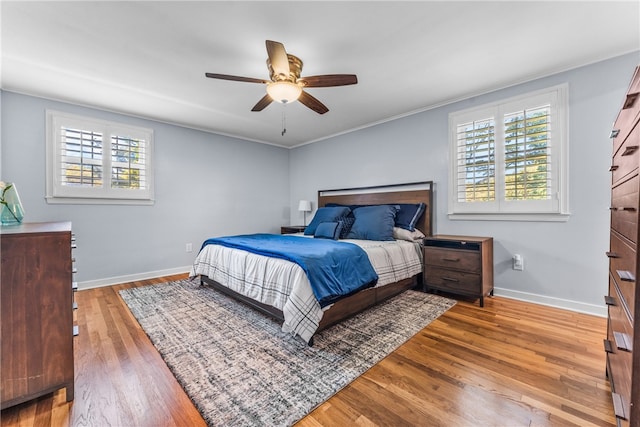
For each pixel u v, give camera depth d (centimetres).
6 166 283
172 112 355
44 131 304
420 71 252
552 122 256
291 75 216
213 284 317
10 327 127
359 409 133
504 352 182
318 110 265
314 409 133
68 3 166
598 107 235
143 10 173
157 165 386
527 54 225
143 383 153
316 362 172
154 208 384
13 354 127
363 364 170
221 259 294
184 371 163
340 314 224
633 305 87
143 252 374
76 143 322
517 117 276
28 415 128
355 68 246
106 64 238
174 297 298
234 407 134
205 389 147
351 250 244
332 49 216
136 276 368
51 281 136
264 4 168
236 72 252
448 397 140
